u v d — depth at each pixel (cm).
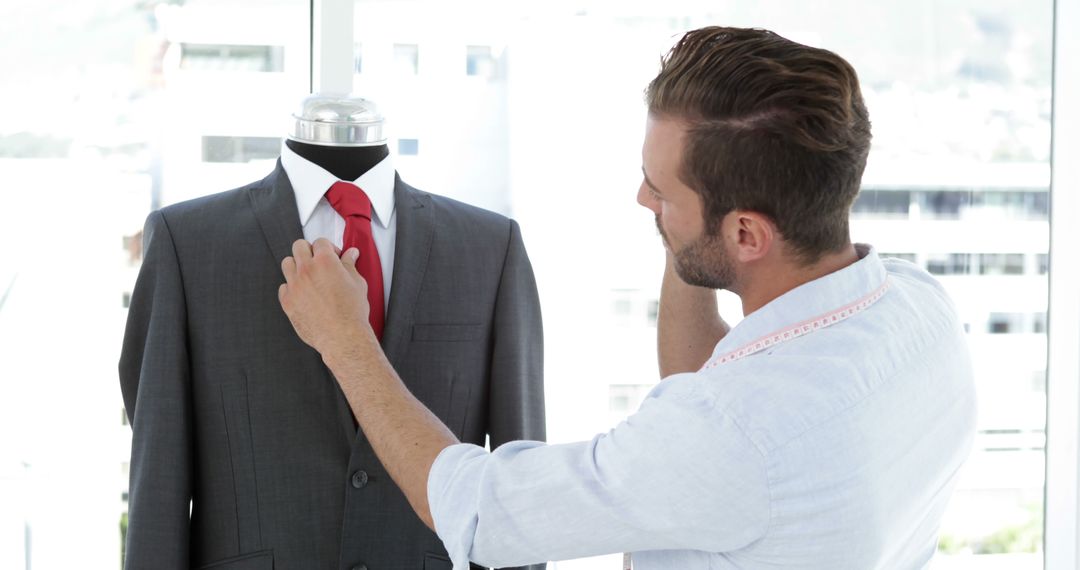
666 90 110
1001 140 220
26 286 185
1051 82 220
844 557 104
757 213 107
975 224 221
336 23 188
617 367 206
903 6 214
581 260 204
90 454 189
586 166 202
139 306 140
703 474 101
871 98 215
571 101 201
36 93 183
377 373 123
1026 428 226
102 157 187
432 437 119
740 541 103
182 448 135
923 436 111
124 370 142
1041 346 225
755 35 109
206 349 138
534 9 199
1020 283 223
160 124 189
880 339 108
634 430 106
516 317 153
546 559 113
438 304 147
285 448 139
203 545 140
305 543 140
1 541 186
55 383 187
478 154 199
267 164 193
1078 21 215
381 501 141
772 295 112
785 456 100
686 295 140
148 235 142
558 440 205
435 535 148
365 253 142
